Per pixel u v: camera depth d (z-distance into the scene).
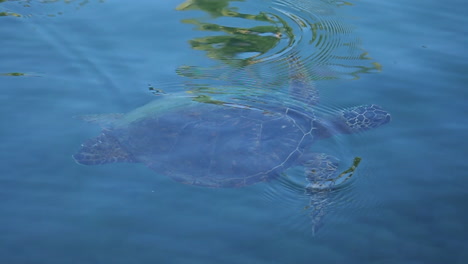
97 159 4.50
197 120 4.62
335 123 4.75
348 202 4.41
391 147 4.63
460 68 5.07
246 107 4.76
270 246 4.25
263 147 4.54
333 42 5.33
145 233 4.27
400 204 4.41
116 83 4.95
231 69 5.10
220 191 4.43
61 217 4.30
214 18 5.54
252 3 5.73
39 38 5.23
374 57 5.18
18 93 4.82
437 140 4.66
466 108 4.82
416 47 5.24
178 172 4.46
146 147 4.54
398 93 4.92
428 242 4.29
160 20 5.46
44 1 5.59
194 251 4.22
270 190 4.44
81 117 4.71
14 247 4.20
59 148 4.56
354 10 5.63
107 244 4.23
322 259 4.22
